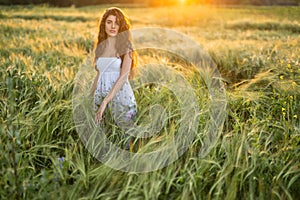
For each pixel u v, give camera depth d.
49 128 3.61
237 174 2.77
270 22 12.52
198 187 2.78
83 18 15.75
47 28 11.17
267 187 2.80
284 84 4.40
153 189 2.72
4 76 4.66
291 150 3.13
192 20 14.85
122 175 2.97
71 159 3.16
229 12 17.28
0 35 9.21
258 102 4.17
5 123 3.48
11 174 2.77
